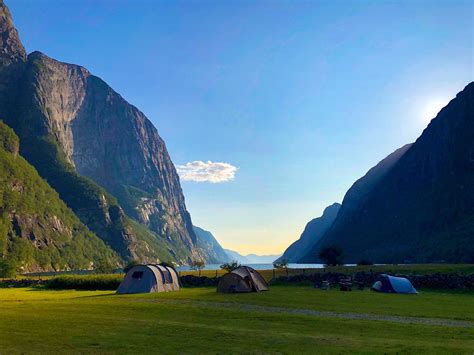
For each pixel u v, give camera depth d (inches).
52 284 2869.1
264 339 906.1
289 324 1097.4
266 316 1222.3
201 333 967.6
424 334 974.4
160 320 1152.8
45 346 846.5
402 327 1058.7
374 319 1187.9
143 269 2261.3
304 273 3073.3
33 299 1860.2
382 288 2134.6
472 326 1087.6
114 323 1099.9
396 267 3452.3
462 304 1590.8
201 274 3656.5
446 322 1150.3
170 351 808.3
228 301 1641.2
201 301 1648.6
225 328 1031.0
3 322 1115.3
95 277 2874.0
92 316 1228.5
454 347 825.5
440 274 2608.3
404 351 791.1
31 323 1099.9
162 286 2266.2
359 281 2502.5
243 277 2107.5
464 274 2647.6
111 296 1977.1
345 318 1199.6
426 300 1731.1
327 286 2278.5
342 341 884.6
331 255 4697.3
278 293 2016.5
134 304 1544.0
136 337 927.0
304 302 1594.5
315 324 1096.8
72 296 2060.8
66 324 1084.5
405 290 2100.1
